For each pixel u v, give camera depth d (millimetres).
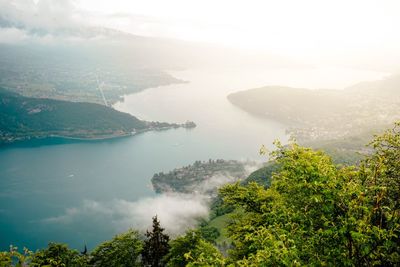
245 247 22094
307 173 13406
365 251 12320
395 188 14078
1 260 13375
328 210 12844
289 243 12781
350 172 13633
